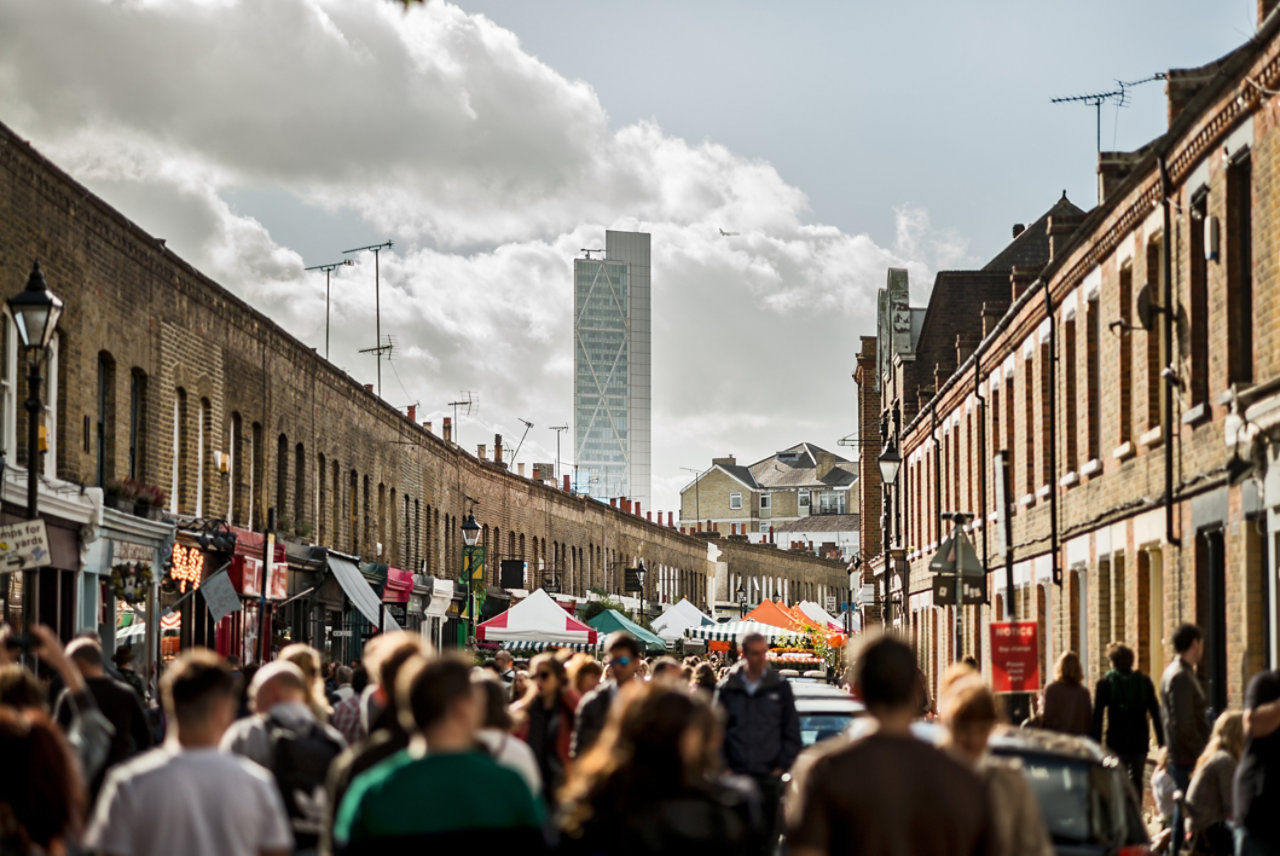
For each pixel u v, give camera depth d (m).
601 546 80.38
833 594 135.38
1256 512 16.80
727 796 6.91
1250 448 16.77
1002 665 18.44
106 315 25.33
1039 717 19.89
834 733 16.81
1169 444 20.14
